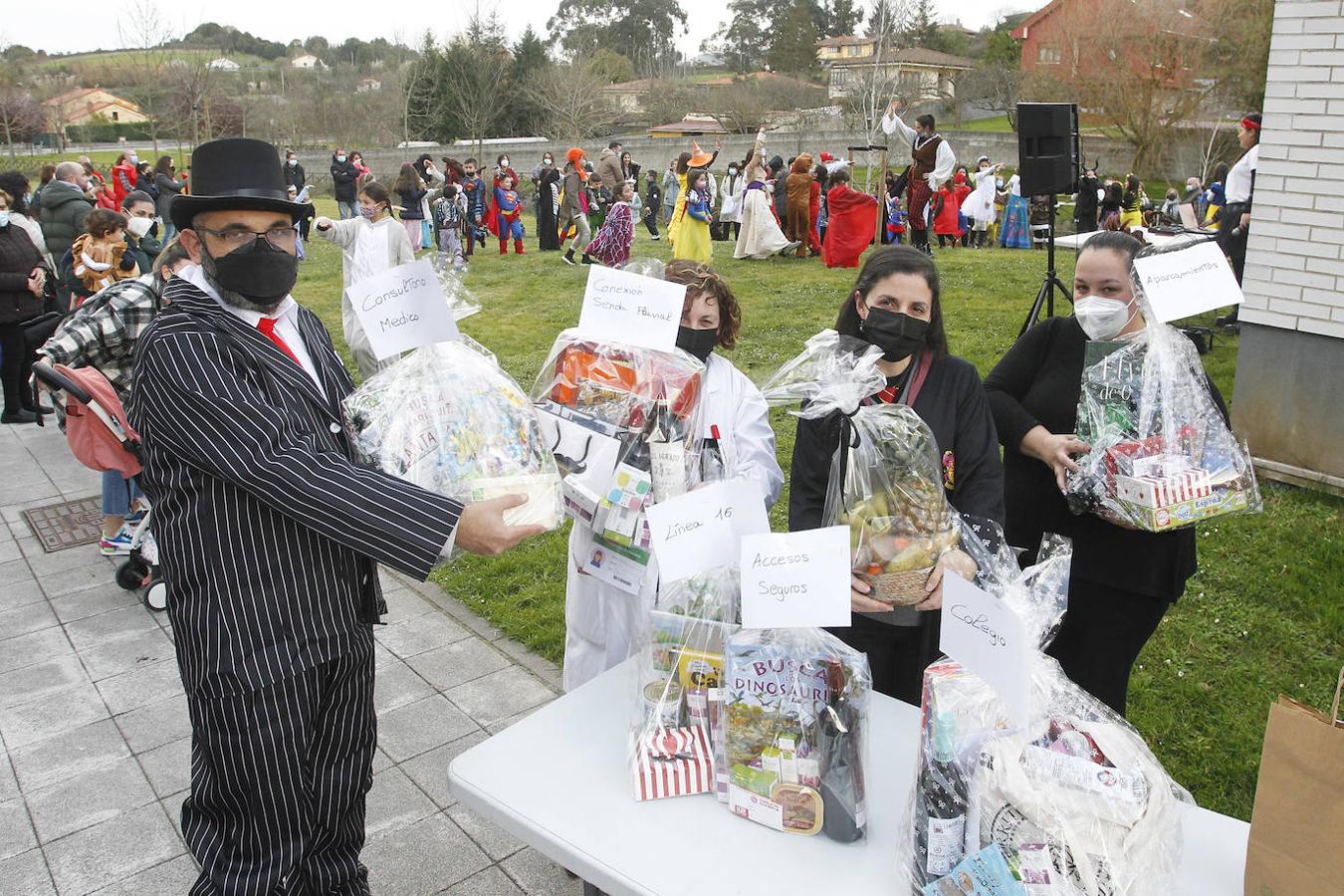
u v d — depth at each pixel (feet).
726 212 61.36
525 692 12.22
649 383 7.45
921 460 6.89
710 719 5.68
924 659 7.72
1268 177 17.39
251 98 135.85
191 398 5.95
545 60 156.66
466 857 9.29
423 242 53.26
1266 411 18.24
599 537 7.52
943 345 7.93
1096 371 8.27
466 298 7.66
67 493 19.36
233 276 6.27
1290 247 17.37
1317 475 17.63
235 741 6.23
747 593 5.18
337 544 6.31
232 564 6.14
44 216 25.81
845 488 6.95
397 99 139.54
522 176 117.50
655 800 5.54
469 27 143.13
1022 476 9.00
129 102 150.82
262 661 6.17
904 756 6.01
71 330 12.98
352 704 6.87
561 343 7.77
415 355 6.98
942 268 41.86
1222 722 10.96
